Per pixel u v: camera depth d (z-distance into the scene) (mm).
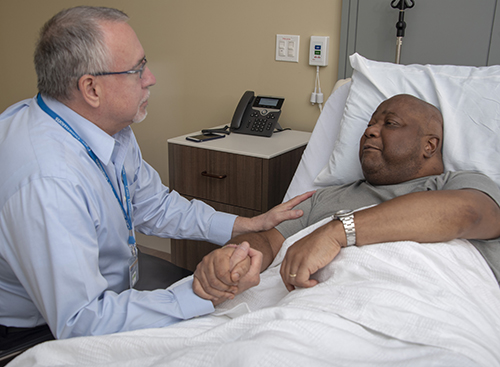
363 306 837
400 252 937
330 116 1603
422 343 765
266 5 2123
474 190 1026
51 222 896
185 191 2010
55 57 987
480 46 1702
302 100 2166
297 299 935
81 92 1013
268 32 2156
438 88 1297
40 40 1017
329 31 2008
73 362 890
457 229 947
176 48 2434
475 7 1674
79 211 942
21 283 1002
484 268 985
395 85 1391
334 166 1442
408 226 954
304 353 733
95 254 973
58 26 990
